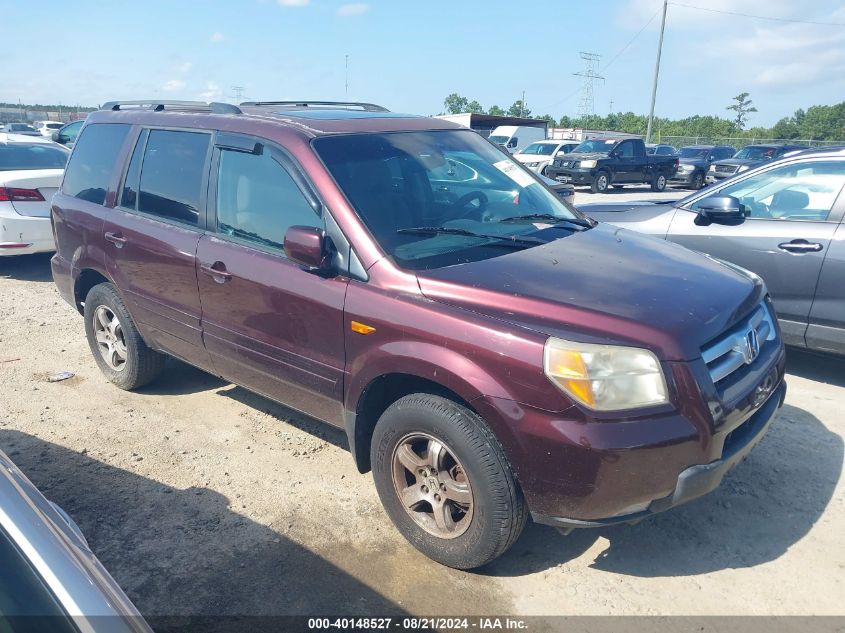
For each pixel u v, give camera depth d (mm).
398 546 3291
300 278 3367
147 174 4418
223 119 4000
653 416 2615
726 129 77375
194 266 3928
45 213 8203
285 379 3590
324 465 4023
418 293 2992
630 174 23312
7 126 38938
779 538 3350
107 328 4992
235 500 3664
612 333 2670
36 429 4438
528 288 2914
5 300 7426
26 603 1459
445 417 2869
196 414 4672
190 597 2963
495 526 2846
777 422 4520
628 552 3266
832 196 5016
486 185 3973
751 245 5285
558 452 2623
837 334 4945
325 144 3551
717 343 2883
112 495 3703
